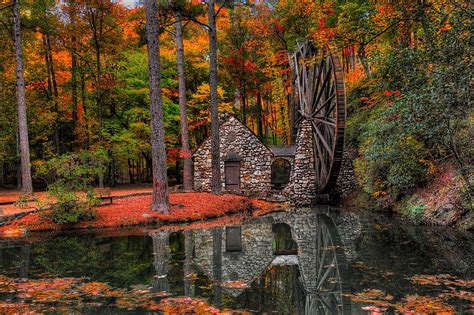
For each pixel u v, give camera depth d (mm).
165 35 27625
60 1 22750
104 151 20297
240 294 5234
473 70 6461
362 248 8258
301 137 20453
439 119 7340
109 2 22484
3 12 19766
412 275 5938
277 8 27047
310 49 19766
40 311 4500
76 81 26719
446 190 11203
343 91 15914
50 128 26906
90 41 24500
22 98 16609
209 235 10477
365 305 4617
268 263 7199
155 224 12359
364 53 13188
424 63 7844
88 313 4426
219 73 29203
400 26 10523
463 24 6887
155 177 13102
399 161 12117
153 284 5711
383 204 14969
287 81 29688
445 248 7910
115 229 11461
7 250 8469
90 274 6324
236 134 21469
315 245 8914
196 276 6203
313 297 5062
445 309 4363
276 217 14695
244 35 30047
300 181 20234
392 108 8289
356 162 18281
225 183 21203
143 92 23766
